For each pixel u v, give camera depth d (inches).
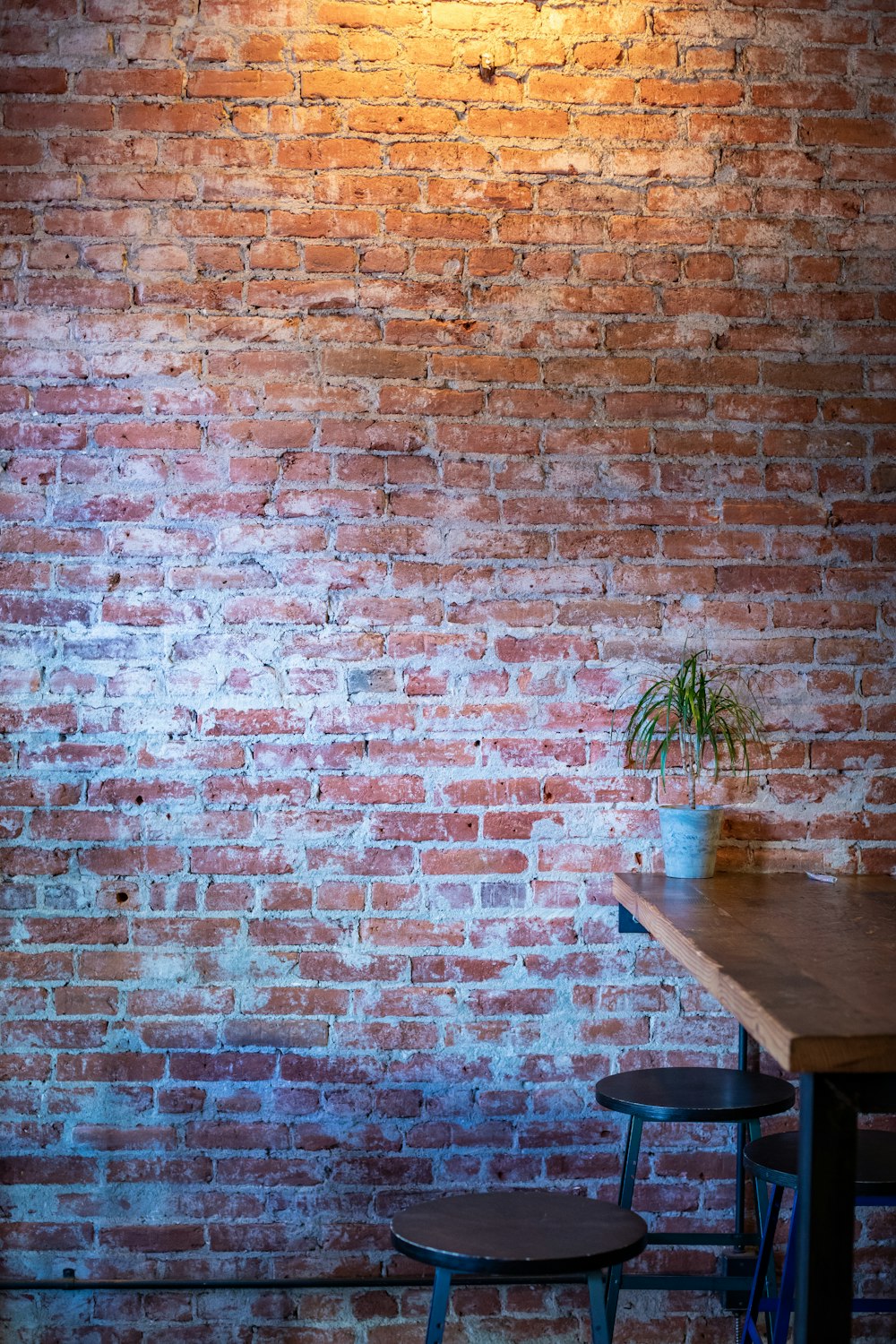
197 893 106.7
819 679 110.0
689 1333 107.0
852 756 110.1
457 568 108.0
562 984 108.2
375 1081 106.9
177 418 107.0
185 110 107.3
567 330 108.8
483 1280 105.8
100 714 106.6
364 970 107.1
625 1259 68.1
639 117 109.6
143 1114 105.9
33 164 106.9
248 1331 105.4
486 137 108.7
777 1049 57.1
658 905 90.8
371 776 107.5
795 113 110.3
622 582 108.7
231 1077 106.3
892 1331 107.0
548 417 108.6
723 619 109.3
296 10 107.7
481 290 108.4
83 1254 105.3
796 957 72.7
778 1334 83.4
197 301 107.2
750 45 110.2
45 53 106.9
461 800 107.9
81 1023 106.0
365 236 108.0
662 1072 96.8
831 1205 56.4
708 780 109.6
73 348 106.7
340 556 107.5
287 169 107.7
